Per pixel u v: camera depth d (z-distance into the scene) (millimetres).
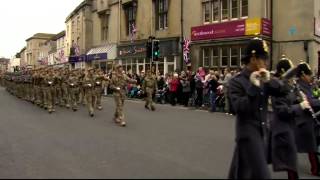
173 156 9852
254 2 25359
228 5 27172
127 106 23344
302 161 9594
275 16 24969
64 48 63500
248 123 5352
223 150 10586
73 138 12570
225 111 20078
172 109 21844
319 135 8508
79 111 21266
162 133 13477
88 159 9578
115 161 9336
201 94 22484
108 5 43188
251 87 5254
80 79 24312
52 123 16312
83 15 50188
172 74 25891
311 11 23609
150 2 35062
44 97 23141
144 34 35969
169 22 32531
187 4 30500
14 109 22828
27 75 29891
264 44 5500
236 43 25594
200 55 28125
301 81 8391
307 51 23719
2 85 70562
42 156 10031
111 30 42688
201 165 8906
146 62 35406
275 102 7191
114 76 16016
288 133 7137
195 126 15133
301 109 7605
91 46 49750
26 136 13125
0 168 8828
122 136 12875
